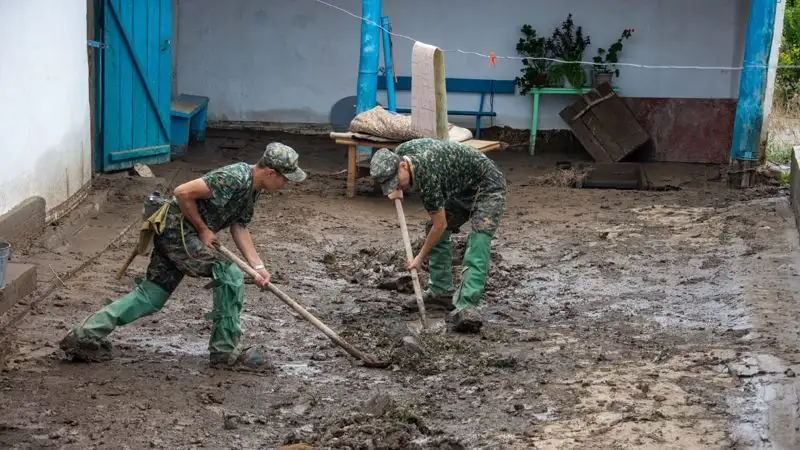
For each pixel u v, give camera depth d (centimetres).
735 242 1053
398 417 588
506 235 1144
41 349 672
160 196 652
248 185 638
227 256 646
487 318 823
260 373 668
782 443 538
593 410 598
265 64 1750
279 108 1762
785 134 1689
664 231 1144
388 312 838
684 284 922
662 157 1644
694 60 1692
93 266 889
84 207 1073
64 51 1038
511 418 594
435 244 783
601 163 1566
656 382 643
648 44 1697
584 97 1641
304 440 553
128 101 1311
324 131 1756
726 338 741
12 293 732
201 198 632
